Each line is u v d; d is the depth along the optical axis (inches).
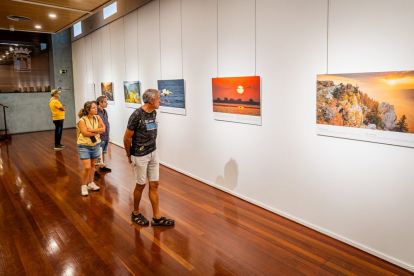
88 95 434.0
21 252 131.2
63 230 150.2
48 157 303.9
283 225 150.6
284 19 146.4
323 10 129.5
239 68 176.1
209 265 119.1
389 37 109.5
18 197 195.6
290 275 112.0
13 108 451.8
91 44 399.2
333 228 136.6
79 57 449.7
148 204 180.7
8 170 258.4
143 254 127.6
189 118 225.8
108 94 366.9
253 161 174.2
